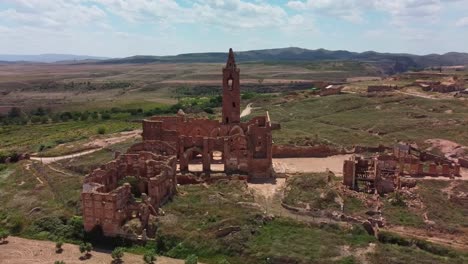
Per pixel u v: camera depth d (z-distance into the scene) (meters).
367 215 66.19
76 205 72.50
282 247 56.88
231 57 98.81
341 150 106.19
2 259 58.19
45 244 63.16
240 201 71.06
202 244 59.59
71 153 114.38
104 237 63.06
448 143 104.38
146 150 91.56
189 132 103.94
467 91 186.12
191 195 75.00
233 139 88.00
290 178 82.12
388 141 112.25
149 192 68.56
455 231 61.56
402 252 55.00
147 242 61.47
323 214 66.19
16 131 190.25
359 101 174.62
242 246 58.50
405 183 78.31
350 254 54.59
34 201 76.75
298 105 180.38
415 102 166.12
